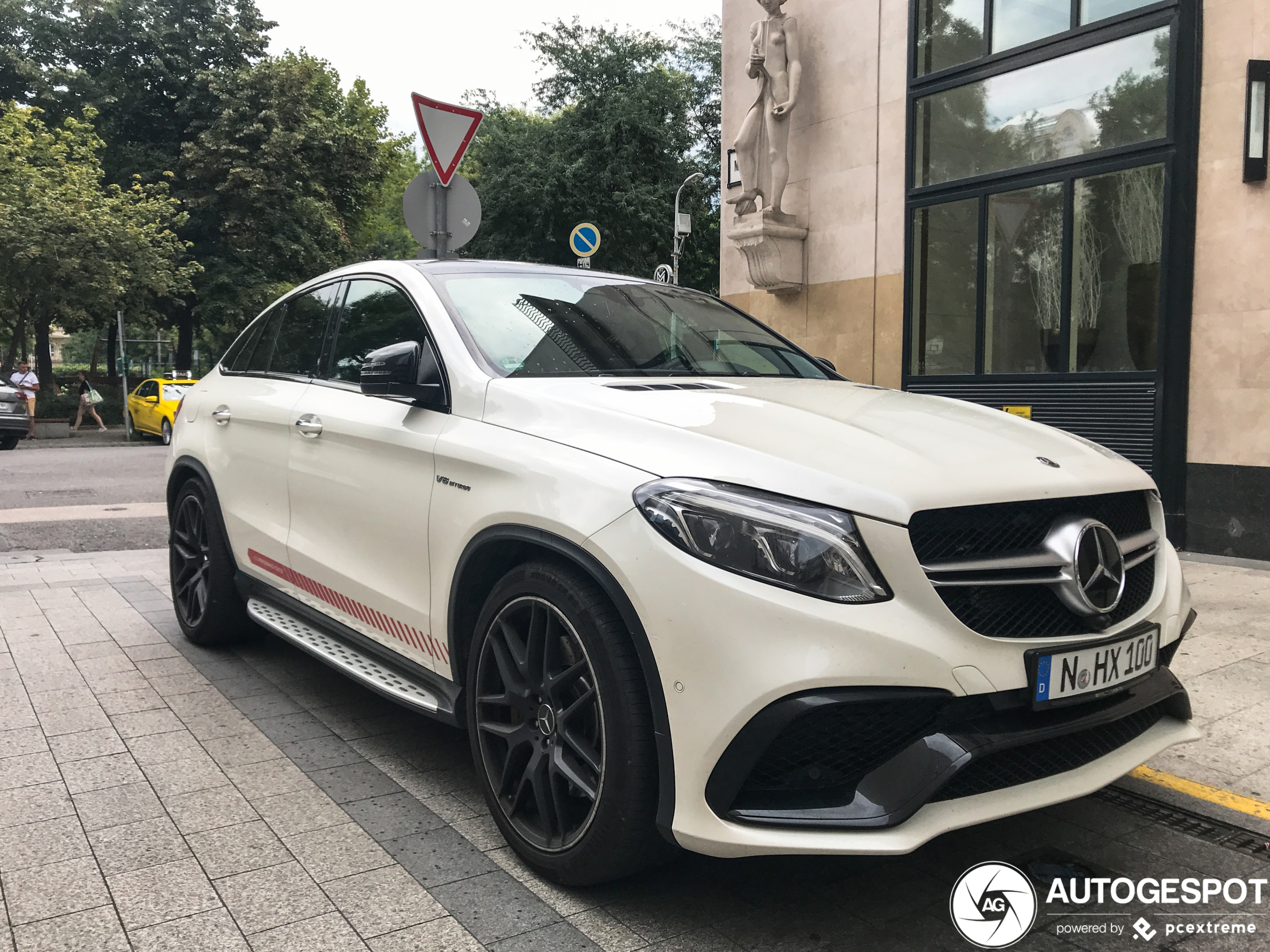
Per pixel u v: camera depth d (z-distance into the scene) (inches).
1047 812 117.3
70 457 675.4
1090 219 312.7
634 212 985.5
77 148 1041.5
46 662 174.4
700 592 82.0
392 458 120.9
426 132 252.8
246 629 181.3
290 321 170.2
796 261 417.1
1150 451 290.8
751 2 433.7
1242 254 268.8
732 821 82.0
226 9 1268.5
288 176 1197.1
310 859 102.3
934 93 362.6
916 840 78.2
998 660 82.4
